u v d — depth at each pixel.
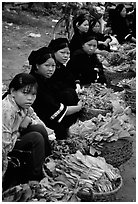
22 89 2.30
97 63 4.08
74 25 3.99
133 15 6.36
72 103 3.15
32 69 2.86
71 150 2.60
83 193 2.21
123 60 4.86
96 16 5.71
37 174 2.42
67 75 3.40
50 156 2.51
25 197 2.16
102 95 3.47
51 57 2.77
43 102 2.87
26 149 2.41
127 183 2.83
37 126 2.52
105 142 2.73
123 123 2.96
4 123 2.29
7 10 8.15
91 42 3.74
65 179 2.31
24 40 6.59
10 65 5.24
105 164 2.47
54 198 2.18
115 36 6.19
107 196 2.23
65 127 3.09
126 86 3.90
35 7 8.70
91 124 2.82
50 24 7.95
